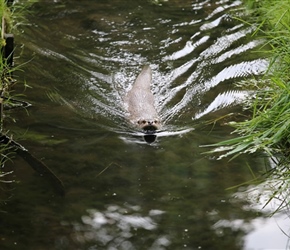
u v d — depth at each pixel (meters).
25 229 7.17
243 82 10.61
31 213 7.45
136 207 7.63
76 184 8.03
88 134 9.16
